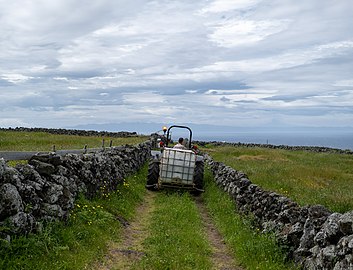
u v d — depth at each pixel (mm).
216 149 35500
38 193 6758
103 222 8188
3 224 5520
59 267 5680
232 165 18391
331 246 5371
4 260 5129
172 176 14242
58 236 6582
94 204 9109
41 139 25469
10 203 5605
